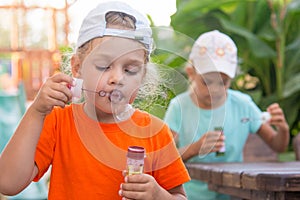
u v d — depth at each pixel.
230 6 5.39
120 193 1.96
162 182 2.15
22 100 5.73
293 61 5.35
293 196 2.53
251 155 3.83
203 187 3.50
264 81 5.55
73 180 2.06
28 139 2.03
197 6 5.33
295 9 5.24
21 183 2.04
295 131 5.36
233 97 3.74
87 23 2.00
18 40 9.35
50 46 9.15
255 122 3.76
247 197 2.77
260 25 5.47
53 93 1.98
